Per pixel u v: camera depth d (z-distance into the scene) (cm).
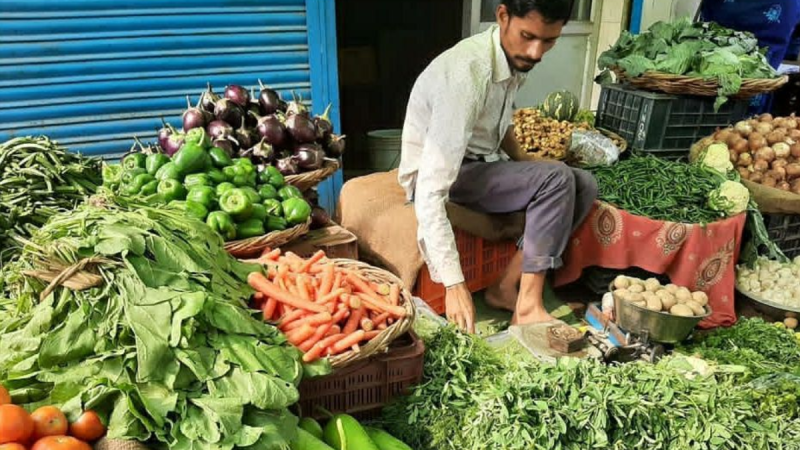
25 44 277
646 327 244
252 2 315
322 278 173
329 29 337
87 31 286
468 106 222
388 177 312
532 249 252
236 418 123
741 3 438
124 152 312
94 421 118
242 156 248
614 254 287
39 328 130
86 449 115
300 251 240
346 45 613
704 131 368
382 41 595
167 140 245
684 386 168
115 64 297
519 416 153
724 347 254
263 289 166
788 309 284
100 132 304
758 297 293
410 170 264
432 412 166
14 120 286
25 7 271
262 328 150
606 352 220
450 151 220
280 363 140
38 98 287
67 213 162
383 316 171
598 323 266
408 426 166
